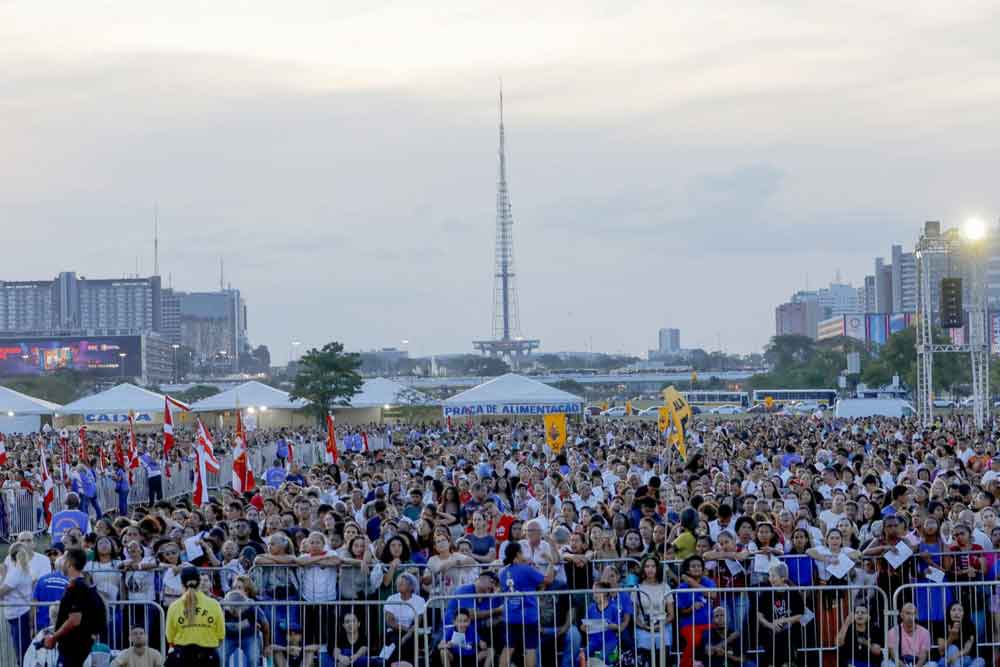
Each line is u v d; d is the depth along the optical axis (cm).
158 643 1667
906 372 14925
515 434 5866
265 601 1605
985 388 7788
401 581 1641
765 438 4925
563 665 1619
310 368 10119
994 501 2145
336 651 1639
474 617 1623
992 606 1677
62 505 3659
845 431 5441
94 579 1697
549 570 1688
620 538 1942
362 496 2519
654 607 1609
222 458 5350
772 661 1648
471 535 1953
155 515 1958
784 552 1766
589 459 3716
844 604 1684
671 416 2627
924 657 1622
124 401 7825
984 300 6938
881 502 2183
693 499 2180
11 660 1672
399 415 11750
